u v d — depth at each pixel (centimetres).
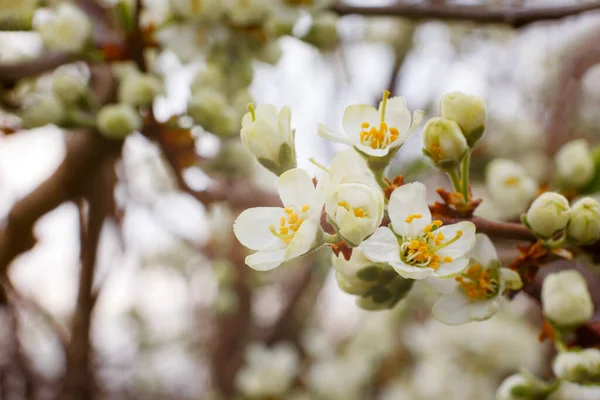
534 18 31
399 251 22
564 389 28
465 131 23
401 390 58
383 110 23
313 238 21
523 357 52
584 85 62
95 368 53
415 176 48
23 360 59
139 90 30
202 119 30
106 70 33
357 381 61
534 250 23
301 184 22
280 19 31
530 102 64
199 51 31
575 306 24
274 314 71
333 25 32
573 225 23
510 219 31
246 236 22
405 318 63
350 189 21
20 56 31
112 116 29
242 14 31
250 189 38
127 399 72
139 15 30
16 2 29
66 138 33
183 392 77
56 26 29
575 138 58
